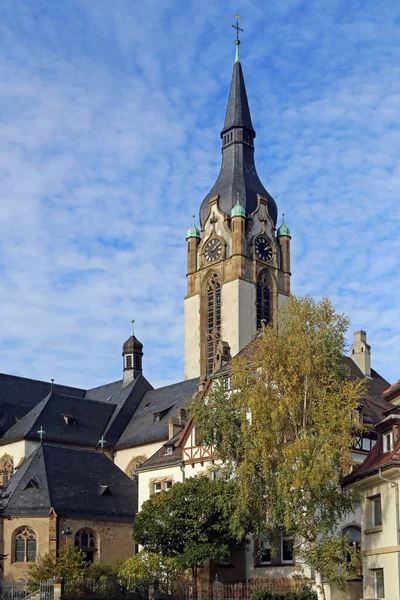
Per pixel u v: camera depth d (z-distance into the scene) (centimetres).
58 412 10275
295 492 4525
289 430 4853
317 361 4838
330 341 4962
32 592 5862
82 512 7556
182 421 8719
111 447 10238
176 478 7644
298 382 4919
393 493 4328
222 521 6078
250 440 4847
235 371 5078
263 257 12888
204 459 7338
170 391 10719
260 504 4884
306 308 5038
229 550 6156
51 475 7819
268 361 4909
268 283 12862
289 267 13238
